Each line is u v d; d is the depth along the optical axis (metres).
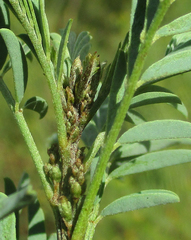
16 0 0.20
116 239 0.71
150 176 0.37
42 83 0.84
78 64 0.21
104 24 0.98
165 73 0.19
